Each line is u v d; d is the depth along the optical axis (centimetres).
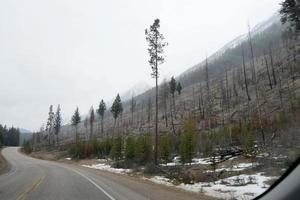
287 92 6475
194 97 12069
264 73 9338
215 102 9769
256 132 4062
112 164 4347
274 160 2044
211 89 12138
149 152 4112
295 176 245
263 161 2223
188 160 3381
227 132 4738
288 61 8094
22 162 5116
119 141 5328
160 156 3984
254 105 7031
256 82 8438
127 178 2397
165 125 9681
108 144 6856
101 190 1507
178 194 1428
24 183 1803
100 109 13088
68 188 1563
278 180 288
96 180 2066
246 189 1470
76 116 12356
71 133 17850
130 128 11631
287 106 5244
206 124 7369
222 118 7500
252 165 2317
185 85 16450
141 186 1778
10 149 11669
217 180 1939
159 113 12031
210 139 4884
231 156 3038
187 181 1938
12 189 1516
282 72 8231
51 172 2784
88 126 17788
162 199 1249
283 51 10181
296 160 272
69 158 7662
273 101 6397
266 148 2741
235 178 1884
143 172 2811
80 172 2900
